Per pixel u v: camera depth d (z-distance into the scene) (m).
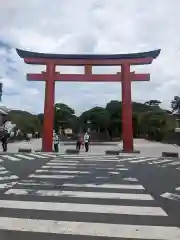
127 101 26.53
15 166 15.77
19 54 26.77
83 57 26.75
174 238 5.59
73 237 5.60
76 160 19.17
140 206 7.83
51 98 26.78
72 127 69.12
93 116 60.31
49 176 12.53
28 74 26.91
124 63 26.62
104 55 26.72
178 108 74.19
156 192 9.55
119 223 6.43
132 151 26.25
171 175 13.23
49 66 26.80
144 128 59.38
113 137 60.22
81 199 8.52
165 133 50.41
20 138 52.81
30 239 5.46
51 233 5.79
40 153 24.53
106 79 26.84
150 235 5.73
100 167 15.71
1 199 8.41
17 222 6.41
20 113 72.56
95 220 6.62
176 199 8.64
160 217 6.88
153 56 26.34
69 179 11.84
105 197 8.80
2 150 27.25
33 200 8.34
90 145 40.78
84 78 26.73
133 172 14.08
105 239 5.53
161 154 24.89
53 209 7.45
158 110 62.59
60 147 35.09
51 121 26.77
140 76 26.50
